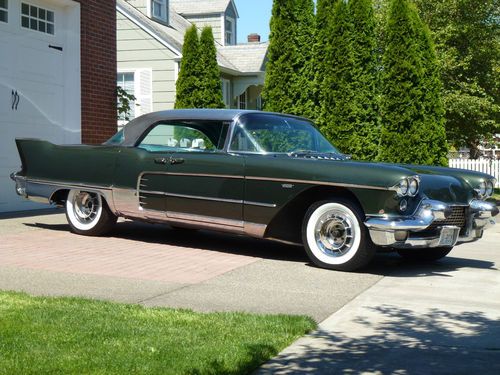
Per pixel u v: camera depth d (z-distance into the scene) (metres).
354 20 13.04
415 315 4.85
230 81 22.11
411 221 6.19
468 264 7.31
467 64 21.11
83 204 8.30
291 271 6.47
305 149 7.49
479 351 3.99
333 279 6.13
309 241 6.66
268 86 14.10
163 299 5.11
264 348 3.83
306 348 3.99
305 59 13.93
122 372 3.34
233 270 6.43
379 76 13.55
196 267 6.52
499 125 22.16
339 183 6.36
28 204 11.17
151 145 7.74
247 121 7.30
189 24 24.39
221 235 8.86
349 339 4.20
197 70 16.52
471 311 5.01
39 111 11.30
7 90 10.59
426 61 13.20
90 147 8.08
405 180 6.11
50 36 11.54
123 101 13.18
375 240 6.20
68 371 3.33
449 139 22.88
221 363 3.54
